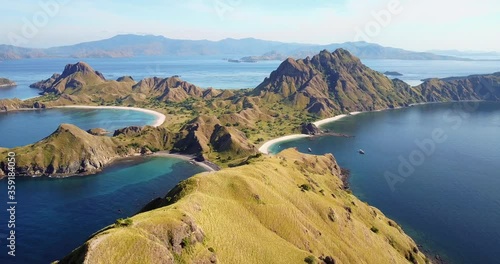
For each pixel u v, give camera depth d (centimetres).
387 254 12938
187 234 7794
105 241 6319
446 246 14875
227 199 10806
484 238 15362
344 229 13000
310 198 13650
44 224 15538
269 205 11394
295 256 9631
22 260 12762
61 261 6238
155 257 6650
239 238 9194
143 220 7350
